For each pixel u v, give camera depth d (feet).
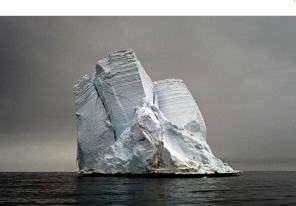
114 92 259.60
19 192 143.84
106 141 250.78
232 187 160.25
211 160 236.43
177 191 134.82
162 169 207.82
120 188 146.72
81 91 281.33
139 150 214.28
